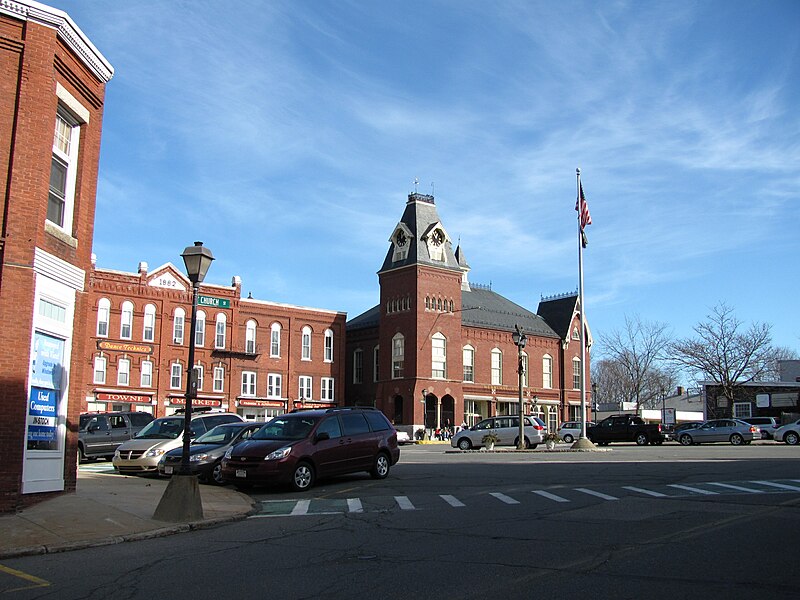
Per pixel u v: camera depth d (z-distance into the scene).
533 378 77.25
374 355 71.94
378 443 20.98
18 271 13.73
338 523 13.28
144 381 57.88
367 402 71.69
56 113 15.33
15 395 13.42
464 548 10.43
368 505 15.72
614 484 18.67
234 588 8.37
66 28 14.95
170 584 8.62
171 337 59.72
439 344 67.06
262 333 65.56
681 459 27.98
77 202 16.12
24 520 12.52
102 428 28.88
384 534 11.89
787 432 46.09
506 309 79.19
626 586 8.02
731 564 9.01
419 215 68.75
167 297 59.81
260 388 64.69
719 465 24.53
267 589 8.30
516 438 42.00
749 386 67.75
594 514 13.45
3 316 13.45
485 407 72.75
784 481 18.78
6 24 14.23
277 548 10.86
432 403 66.88
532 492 17.23
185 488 13.60
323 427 19.75
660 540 10.66
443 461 28.77
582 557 9.58
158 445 22.47
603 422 50.97
